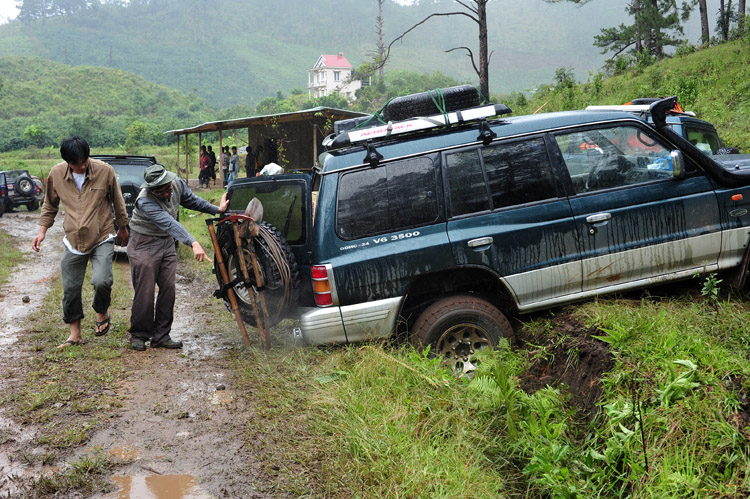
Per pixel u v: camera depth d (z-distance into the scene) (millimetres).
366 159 4652
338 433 3658
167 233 5480
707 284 4527
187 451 3617
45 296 8273
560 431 3537
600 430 3512
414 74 124750
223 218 5152
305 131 23750
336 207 4629
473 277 4730
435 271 4605
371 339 4664
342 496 3090
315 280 4617
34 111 135875
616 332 3980
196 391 4508
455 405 3879
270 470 3367
